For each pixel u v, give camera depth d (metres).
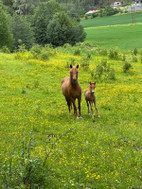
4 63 26.89
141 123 12.55
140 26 111.62
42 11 89.31
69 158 8.01
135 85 21.16
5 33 60.88
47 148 8.53
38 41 86.19
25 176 5.80
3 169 6.09
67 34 81.69
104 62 27.86
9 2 115.62
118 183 6.71
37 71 25.16
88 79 23.19
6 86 19.64
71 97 12.89
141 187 6.63
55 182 6.30
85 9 195.25
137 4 179.38
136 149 9.31
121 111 14.44
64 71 25.81
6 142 9.10
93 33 104.44
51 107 15.27
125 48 66.56
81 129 11.08
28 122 11.65
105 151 8.80
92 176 6.80
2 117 12.16
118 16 153.75
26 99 16.64
